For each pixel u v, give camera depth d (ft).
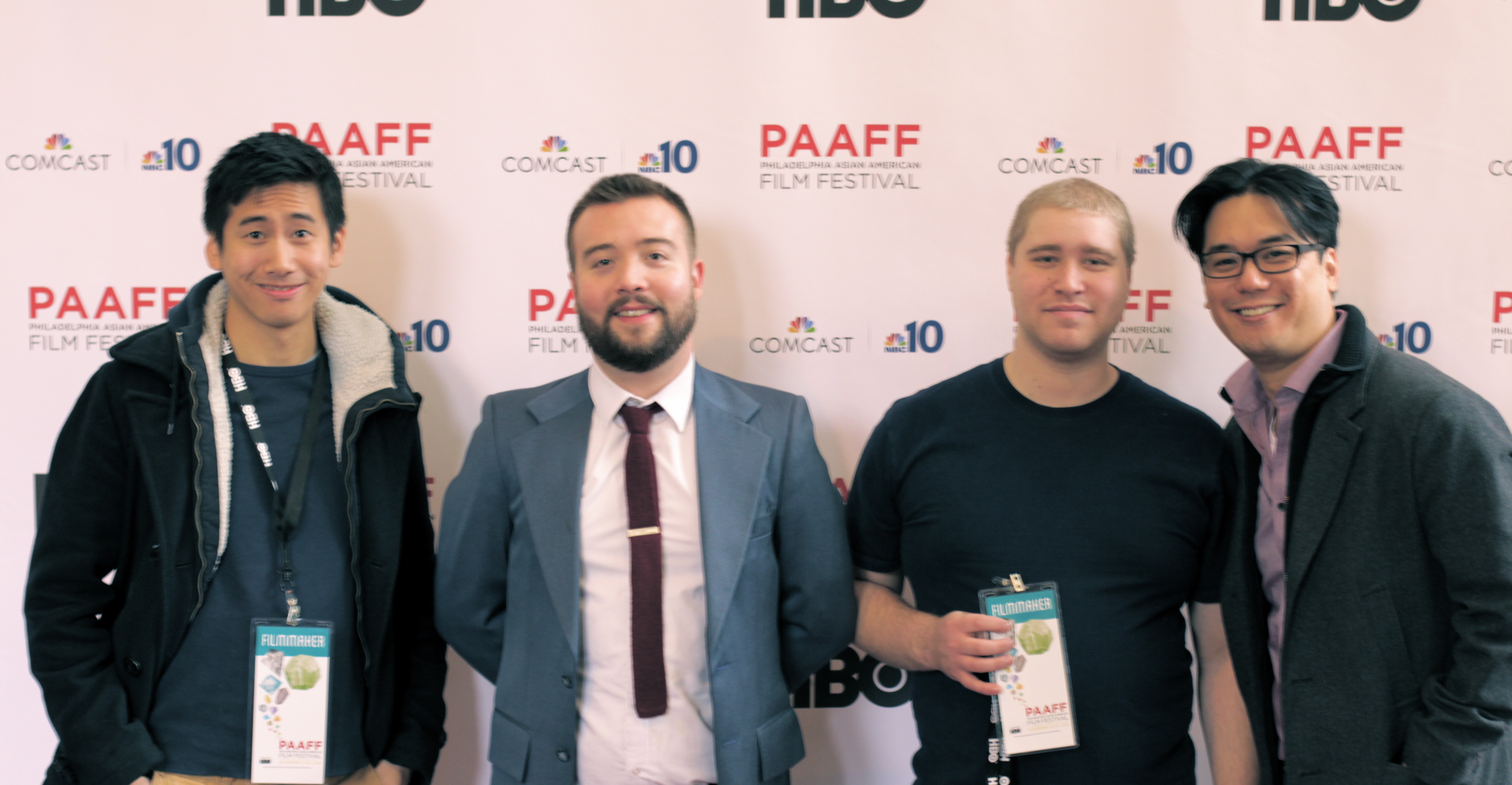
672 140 6.52
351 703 5.10
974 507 5.07
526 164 6.51
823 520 5.23
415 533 5.53
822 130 6.55
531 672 4.88
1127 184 6.57
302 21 6.41
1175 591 5.05
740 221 6.57
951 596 5.13
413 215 6.51
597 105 6.49
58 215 6.42
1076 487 5.01
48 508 4.86
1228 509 5.24
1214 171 4.91
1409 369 4.66
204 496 4.90
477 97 6.47
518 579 5.01
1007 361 5.43
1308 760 4.68
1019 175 6.57
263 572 4.98
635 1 6.47
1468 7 6.48
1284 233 4.67
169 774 4.84
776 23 6.50
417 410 5.51
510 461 5.09
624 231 4.83
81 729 4.65
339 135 6.46
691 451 5.08
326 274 5.20
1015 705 4.88
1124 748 4.84
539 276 6.56
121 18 6.36
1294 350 4.75
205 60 6.40
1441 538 4.37
